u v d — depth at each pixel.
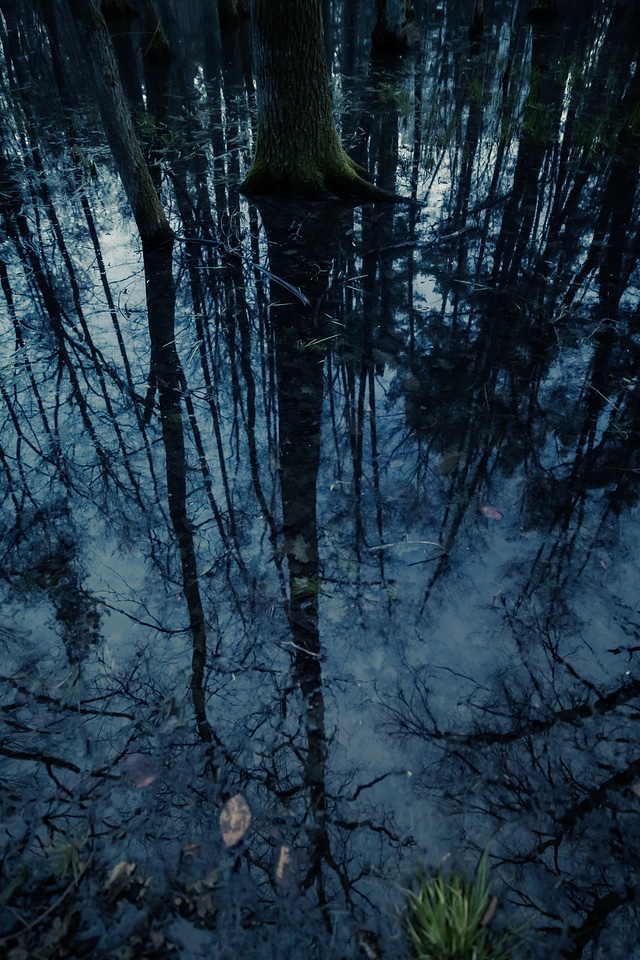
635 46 11.83
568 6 15.73
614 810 1.83
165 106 9.63
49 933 1.60
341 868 1.72
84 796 1.88
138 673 2.22
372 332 4.22
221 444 3.28
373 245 5.41
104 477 3.07
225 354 4.04
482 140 7.68
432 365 3.87
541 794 1.87
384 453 3.20
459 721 2.06
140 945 1.58
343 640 2.32
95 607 2.45
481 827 1.80
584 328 4.18
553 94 9.26
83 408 3.55
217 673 2.22
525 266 4.98
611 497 2.88
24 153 7.61
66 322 4.39
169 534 2.76
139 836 1.79
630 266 4.95
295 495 2.96
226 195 6.50
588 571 2.54
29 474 3.08
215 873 1.71
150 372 3.87
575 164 6.88
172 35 14.80
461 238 5.48
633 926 1.60
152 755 1.98
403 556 2.64
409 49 12.44
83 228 5.78
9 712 2.10
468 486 2.97
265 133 6.25
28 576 2.57
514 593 2.47
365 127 8.33
